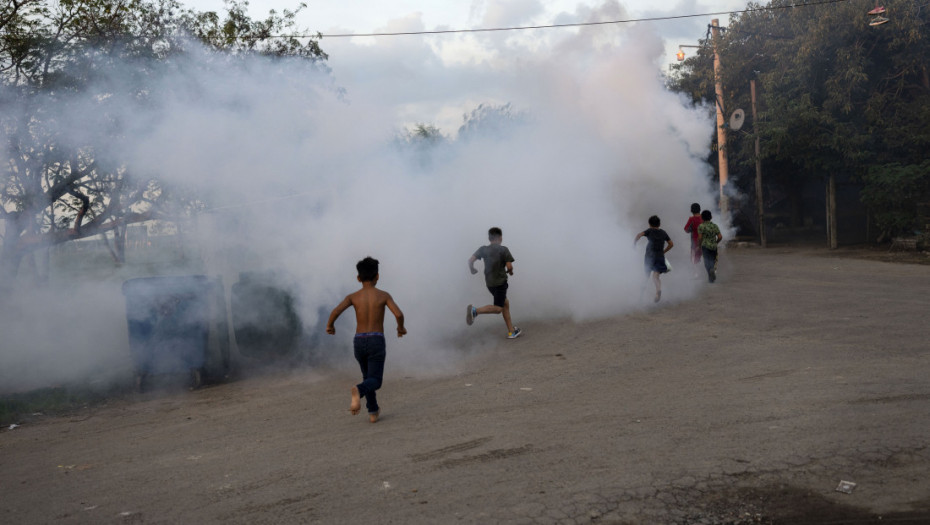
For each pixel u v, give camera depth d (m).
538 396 6.51
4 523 4.29
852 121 21.70
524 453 4.87
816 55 21.22
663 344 8.48
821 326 8.87
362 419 6.16
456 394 6.85
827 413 5.29
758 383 6.34
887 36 20.34
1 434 6.70
